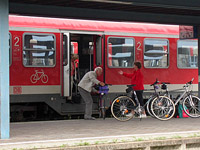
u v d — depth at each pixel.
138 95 15.18
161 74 18.88
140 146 9.78
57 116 18.52
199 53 16.95
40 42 16.59
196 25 16.70
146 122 14.26
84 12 14.57
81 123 14.00
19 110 17.05
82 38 18.14
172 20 16.05
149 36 18.66
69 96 16.92
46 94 16.62
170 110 14.92
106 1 12.38
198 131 11.51
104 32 17.73
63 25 17.05
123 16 15.13
